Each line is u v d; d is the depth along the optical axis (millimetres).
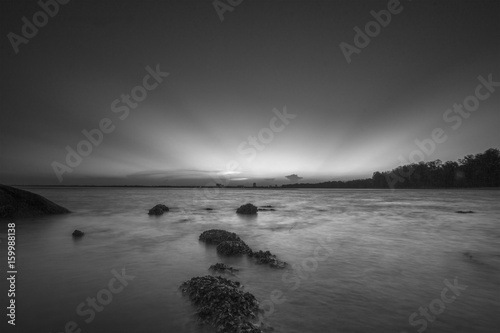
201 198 66562
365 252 11617
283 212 30672
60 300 6531
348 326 5402
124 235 15516
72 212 26547
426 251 11781
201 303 6059
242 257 10484
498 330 5348
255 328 5039
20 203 22141
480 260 10320
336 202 50906
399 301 6594
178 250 11758
